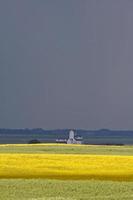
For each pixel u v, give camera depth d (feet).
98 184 309.22
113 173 357.00
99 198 264.93
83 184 308.19
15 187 294.25
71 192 281.74
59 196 269.64
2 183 308.19
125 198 266.57
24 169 367.04
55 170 365.40
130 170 372.38
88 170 367.66
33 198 261.44
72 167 380.99
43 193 277.23
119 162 416.05
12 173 349.82
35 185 302.04
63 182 315.37
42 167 378.32
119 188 296.10
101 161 419.54
